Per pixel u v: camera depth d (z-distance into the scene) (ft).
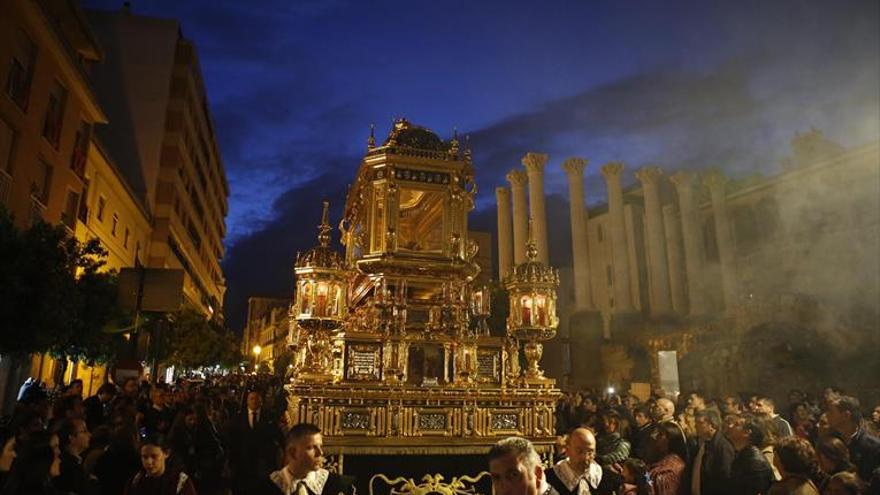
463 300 26.63
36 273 39.96
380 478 22.11
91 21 124.47
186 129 133.28
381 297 25.40
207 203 179.93
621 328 150.00
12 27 55.98
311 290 24.26
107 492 21.09
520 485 9.18
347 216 34.60
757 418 21.54
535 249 28.30
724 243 152.35
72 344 50.37
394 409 22.62
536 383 25.32
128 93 123.13
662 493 19.81
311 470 13.82
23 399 35.91
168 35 127.13
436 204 27.63
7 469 18.11
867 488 14.51
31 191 61.52
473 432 23.47
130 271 57.93
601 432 29.43
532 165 145.89
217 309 225.15
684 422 31.12
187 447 26.22
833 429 20.58
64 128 68.80
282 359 102.37
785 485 14.11
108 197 94.32
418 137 27.99
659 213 159.63
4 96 55.06
